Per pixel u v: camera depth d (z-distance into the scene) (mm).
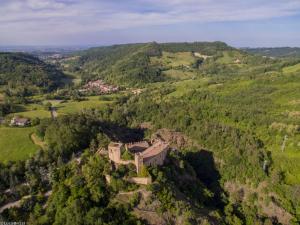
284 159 168125
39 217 110438
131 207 107312
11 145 153750
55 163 140375
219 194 156750
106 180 116250
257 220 136750
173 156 151375
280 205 144625
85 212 103062
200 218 112000
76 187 114250
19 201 122250
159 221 105562
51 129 161125
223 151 181375
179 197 120938
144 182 115312
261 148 177875
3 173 130750
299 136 180375
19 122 185500
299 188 147375
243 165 167250
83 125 170375
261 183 156500
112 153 123750
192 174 152500
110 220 102375
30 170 133750
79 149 155750
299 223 137125
